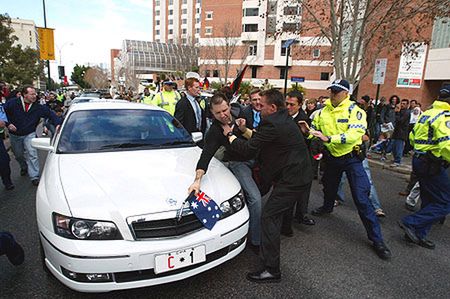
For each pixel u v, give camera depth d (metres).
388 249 3.10
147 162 2.73
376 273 2.80
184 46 44.53
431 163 3.24
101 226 1.98
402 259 3.08
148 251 1.98
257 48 39.03
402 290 2.56
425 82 16.36
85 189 2.20
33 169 5.04
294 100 3.78
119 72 61.56
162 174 2.50
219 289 2.47
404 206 4.73
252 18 39.09
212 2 40.94
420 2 9.06
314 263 2.95
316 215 4.20
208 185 2.50
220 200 2.42
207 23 41.56
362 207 3.20
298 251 3.18
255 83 39.59
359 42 9.16
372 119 9.44
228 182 2.67
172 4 74.31
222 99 2.61
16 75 28.70
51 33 16.25
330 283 2.62
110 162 2.68
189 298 2.34
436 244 3.46
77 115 3.42
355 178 3.26
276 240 2.58
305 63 37.28
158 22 78.19
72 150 2.95
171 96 6.65
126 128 3.36
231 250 2.43
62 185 2.27
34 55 35.59
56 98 13.85
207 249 2.20
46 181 2.46
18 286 2.41
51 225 2.06
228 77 40.28
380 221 4.10
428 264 3.00
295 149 2.54
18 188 4.88
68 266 1.94
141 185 2.29
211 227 2.24
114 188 2.23
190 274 2.18
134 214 2.03
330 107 3.51
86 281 1.97
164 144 3.29
